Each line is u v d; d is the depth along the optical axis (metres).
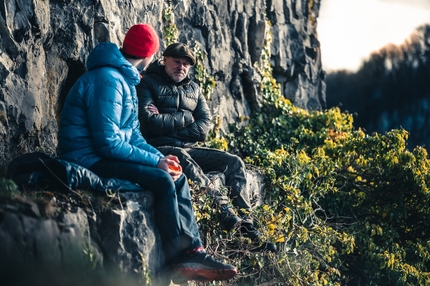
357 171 9.97
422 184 9.72
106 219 4.89
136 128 5.52
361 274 9.55
